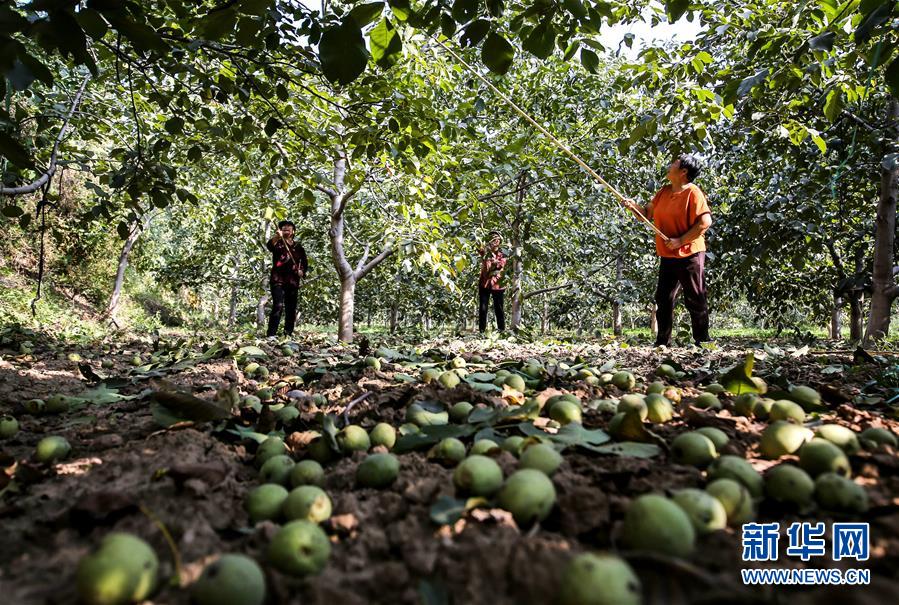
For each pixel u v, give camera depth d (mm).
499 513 1422
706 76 5645
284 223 10570
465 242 9578
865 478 1741
